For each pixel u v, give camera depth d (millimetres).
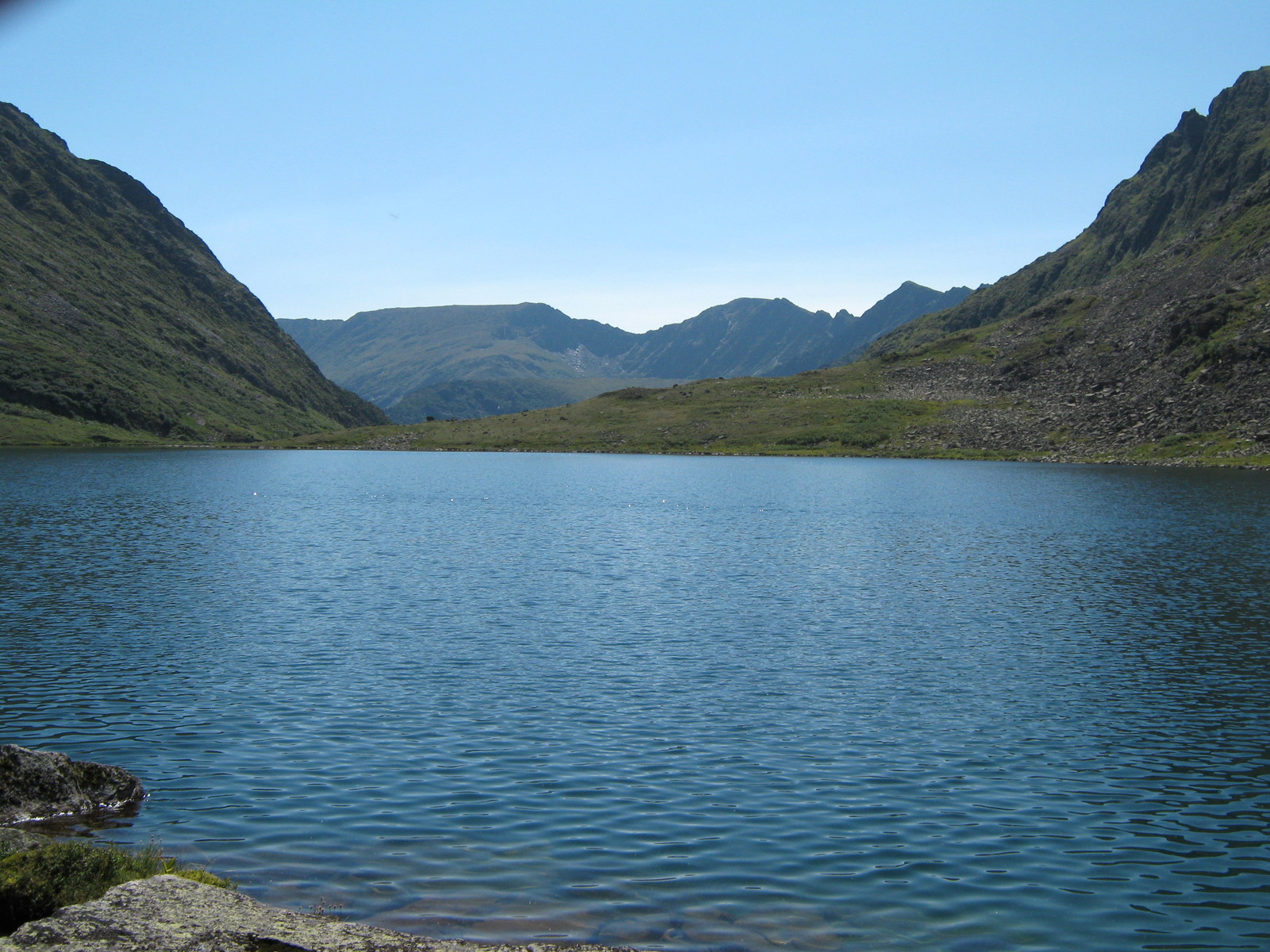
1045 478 153875
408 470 185250
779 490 136750
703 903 19938
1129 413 199875
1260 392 180625
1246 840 23672
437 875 20844
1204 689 36844
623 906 19703
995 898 20516
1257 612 51375
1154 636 45656
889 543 80688
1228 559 70750
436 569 64750
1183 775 27922
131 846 21844
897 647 43344
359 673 37562
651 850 22406
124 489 127500
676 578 61812
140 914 16078
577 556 71812
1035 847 23062
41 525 84312
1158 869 22078
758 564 68500
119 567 62688
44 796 23562
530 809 24641
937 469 179125
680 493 133750
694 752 29219
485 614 49438
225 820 23688
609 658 40656
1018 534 86625
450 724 31422
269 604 51312
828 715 33156
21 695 33969
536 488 141750
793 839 23219
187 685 35469
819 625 47750
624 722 31984
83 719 31516
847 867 21766
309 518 97375
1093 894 20812
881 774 27750
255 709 32750
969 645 43750
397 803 24906
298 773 26953
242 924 16234
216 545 75188
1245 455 161750
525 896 19984
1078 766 28625
